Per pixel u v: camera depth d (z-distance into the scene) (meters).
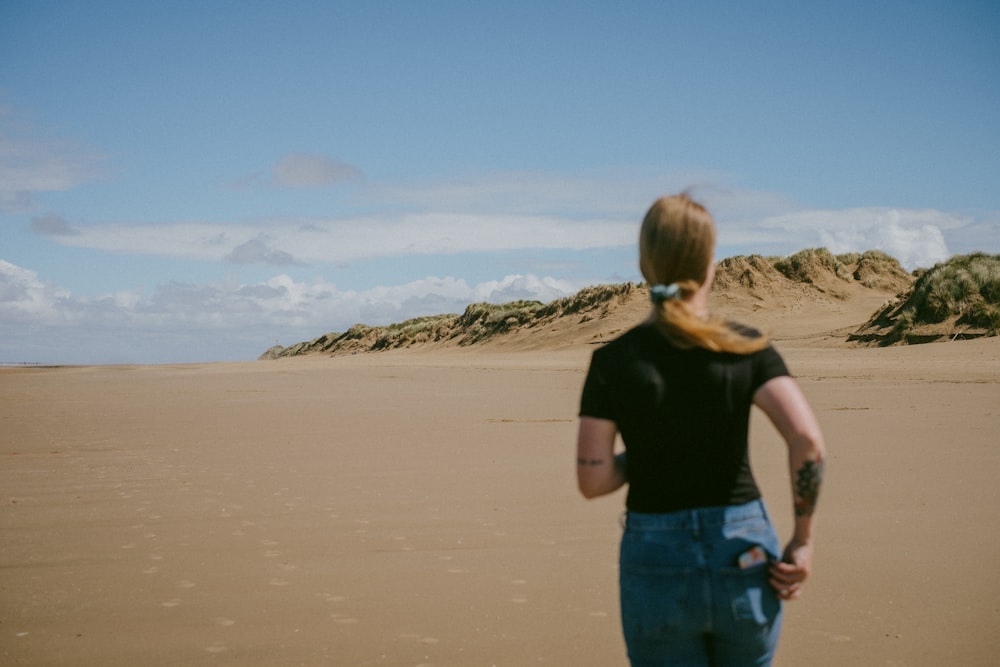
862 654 3.69
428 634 3.99
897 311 33.88
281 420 13.67
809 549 2.25
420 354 71.56
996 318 29.27
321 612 4.30
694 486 2.24
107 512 6.70
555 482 7.81
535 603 4.42
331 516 6.48
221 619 4.21
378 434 11.58
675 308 2.23
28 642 3.93
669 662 2.28
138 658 3.73
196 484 7.89
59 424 13.48
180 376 30.50
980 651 3.69
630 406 2.26
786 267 62.28
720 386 2.22
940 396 14.84
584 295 70.50
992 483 7.30
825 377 20.05
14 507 6.91
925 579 4.70
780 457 9.10
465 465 8.82
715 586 2.20
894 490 7.09
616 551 5.44
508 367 32.47
